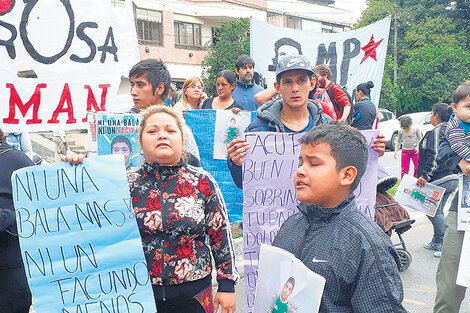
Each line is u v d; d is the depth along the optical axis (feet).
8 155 8.19
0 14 13.17
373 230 5.73
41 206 7.07
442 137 12.08
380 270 5.47
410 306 13.91
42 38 13.66
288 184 9.62
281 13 105.50
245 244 9.52
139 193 7.39
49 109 13.87
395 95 92.32
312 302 5.44
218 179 15.62
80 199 7.16
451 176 17.58
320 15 114.32
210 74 83.56
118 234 7.14
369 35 23.86
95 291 6.98
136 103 10.83
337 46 23.94
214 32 92.79
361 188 9.97
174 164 7.55
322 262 5.74
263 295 6.14
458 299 10.57
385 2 110.01
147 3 82.69
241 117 15.44
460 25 108.99
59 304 6.87
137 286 7.04
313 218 6.12
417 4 110.11
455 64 93.97
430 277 16.06
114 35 14.71
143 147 7.49
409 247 19.42
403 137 33.94
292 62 9.59
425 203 14.60
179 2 87.35
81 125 14.32
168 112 7.51
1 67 13.26
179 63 88.69
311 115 10.33
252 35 23.12
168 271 7.22
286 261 5.87
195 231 7.36
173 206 7.29
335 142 5.74
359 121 18.80
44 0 13.62
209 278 7.68
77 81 14.19
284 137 9.48
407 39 105.19
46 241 6.98
